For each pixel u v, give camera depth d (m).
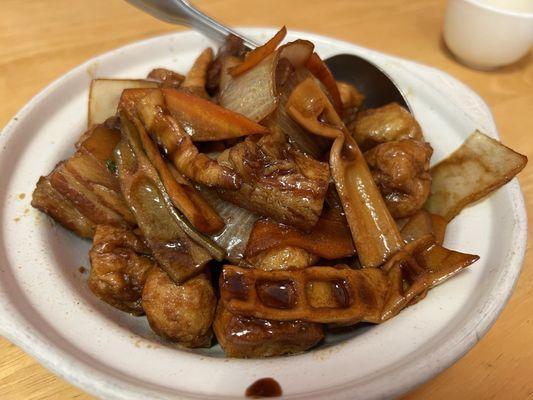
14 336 0.15
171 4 0.27
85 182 0.21
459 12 0.37
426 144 0.24
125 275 0.20
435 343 0.16
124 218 0.21
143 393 0.14
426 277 0.18
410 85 0.29
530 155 0.31
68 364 0.15
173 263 0.19
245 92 0.22
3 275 0.18
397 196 0.22
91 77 0.27
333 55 0.31
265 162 0.19
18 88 0.31
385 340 0.17
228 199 0.20
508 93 0.37
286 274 0.18
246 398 0.15
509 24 0.35
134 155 0.20
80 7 0.40
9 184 0.21
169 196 0.19
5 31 0.36
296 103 0.21
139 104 0.20
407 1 0.47
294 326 0.17
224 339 0.18
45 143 0.23
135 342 0.16
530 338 0.21
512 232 0.20
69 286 0.18
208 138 0.20
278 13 0.43
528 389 0.19
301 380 0.15
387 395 0.15
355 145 0.22
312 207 0.19
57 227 0.22
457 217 0.23
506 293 0.18
